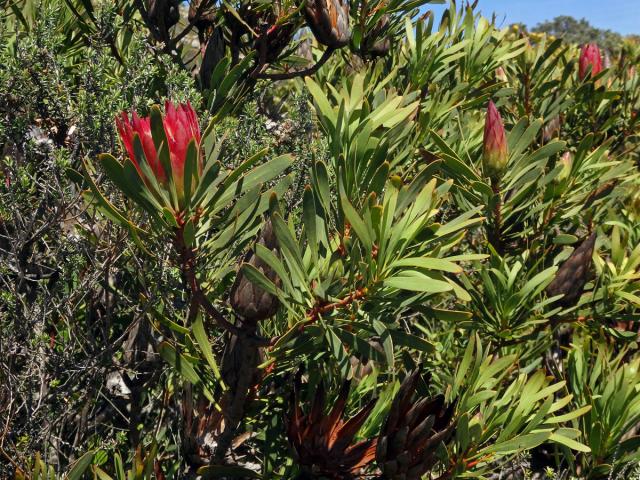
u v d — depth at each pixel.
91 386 1.07
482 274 1.14
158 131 0.64
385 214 0.71
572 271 1.14
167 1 1.22
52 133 1.06
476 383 0.94
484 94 1.30
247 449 1.08
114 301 1.14
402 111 0.85
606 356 1.24
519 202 1.22
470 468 0.92
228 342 0.85
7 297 0.99
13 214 0.96
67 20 1.30
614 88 1.79
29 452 0.98
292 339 0.80
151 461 0.87
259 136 1.15
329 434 0.89
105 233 1.01
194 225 0.73
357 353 0.98
